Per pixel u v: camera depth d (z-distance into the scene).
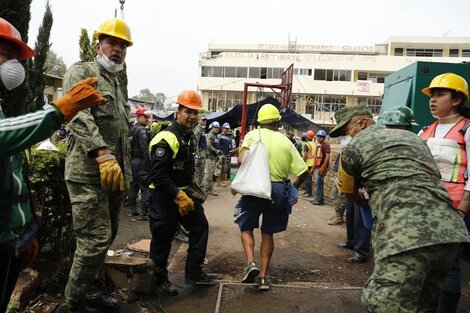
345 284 4.24
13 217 1.86
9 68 1.76
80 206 2.84
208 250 5.30
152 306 3.48
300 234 6.41
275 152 3.95
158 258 3.73
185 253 5.12
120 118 3.14
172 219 3.70
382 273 2.17
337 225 7.18
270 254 4.03
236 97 55.69
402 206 2.18
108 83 3.05
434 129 3.28
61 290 3.45
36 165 3.24
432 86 3.13
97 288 3.26
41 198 3.46
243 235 4.00
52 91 18.39
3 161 1.78
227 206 8.82
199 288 3.93
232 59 55.34
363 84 52.81
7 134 1.57
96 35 3.03
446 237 2.08
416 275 2.09
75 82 2.84
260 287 3.89
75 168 2.86
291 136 15.69
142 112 6.89
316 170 9.64
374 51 60.72
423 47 59.56
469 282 4.25
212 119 19.61
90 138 2.62
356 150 2.49
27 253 2.12
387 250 2.15
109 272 3.69
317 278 4.42
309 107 52.97
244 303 3.61
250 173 3.85
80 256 2.87
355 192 2.79
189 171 3.82
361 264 4.96
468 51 58.44
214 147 10.21
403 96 5.39
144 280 3.65
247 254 3.90
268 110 4.11
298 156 4.07
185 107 3.65
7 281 1.94
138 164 6.76
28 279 3.20
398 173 2.27
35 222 2.12
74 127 2.65
